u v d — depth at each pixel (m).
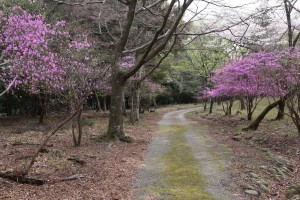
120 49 12.14
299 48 10.94
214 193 6.00
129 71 11.88
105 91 19.59
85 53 8.84
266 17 15.70
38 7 10.28
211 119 23.27
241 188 6.30
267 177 7.16
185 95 53.62
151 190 6.12
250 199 5.72
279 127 14.20
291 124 14.63
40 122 18.62
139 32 18.70
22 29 7.21
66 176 6.60
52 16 11.77
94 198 5.41
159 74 25.73
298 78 9.85
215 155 9.55
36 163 7.34
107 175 7.00
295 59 10.09
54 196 5.34
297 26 15.73
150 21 15.88
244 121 18.48
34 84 9.09
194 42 24.52
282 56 10.46
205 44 23.11
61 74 8.88
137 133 14.89
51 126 16.42
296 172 7.86
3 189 5.41
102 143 11.33
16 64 7.16
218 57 25.30
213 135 14.62
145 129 16.98
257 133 13.48
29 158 7.95
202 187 6.35
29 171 6.66
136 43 18.80
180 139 13.24
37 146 10.03
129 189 6.15
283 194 6.18
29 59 7.32
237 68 14.59
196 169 7.80
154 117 27.64
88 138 12.35
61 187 5.87
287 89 10.69
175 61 28.28
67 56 8.65
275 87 11.90
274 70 10.62
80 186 6.03
